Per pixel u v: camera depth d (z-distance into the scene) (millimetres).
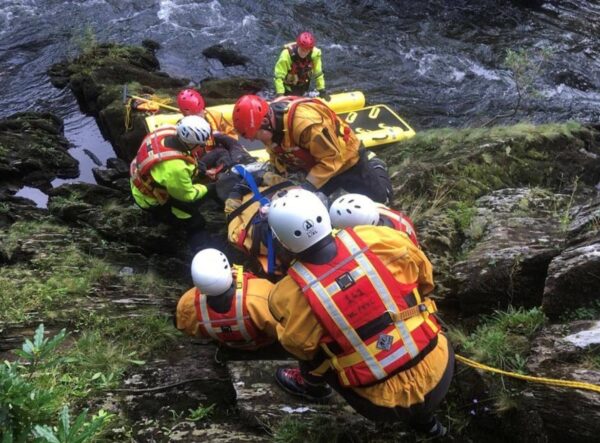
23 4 11742
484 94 8867
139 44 10328
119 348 3539
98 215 5520
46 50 10203
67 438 2303
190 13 11328
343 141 3734
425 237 4062
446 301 3662
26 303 3936
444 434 2807
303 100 3611
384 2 11523
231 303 3227
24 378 3047
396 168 5508
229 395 3219
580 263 3082
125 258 5020
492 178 5332
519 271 3506
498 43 10141
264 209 3598
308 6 11539
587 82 9070
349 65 9648
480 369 2941
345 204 2885
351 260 2354
